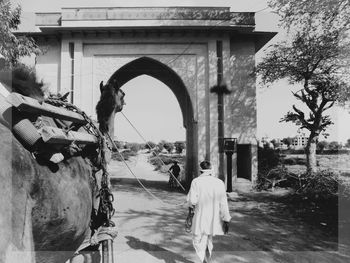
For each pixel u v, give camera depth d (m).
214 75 19.20
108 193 3.51
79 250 3.39
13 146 1.81
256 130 19.33
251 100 19.56
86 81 19.06
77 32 18.81
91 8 18.67
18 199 1.69
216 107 19.00
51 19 19.25
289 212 10.85
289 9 13.21
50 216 2.06
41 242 2.09
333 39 13.16
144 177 26.08
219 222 5.50
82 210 2.64
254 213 10.80
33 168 1.92
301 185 14.73
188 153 22.11
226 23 18.95
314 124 15.58
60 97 3.31
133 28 18.48
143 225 8.61
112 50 19.30
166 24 18.72
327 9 12.13
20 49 10.30
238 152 20.72
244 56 19.84
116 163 36.16
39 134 2.00
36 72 2.77
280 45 15.60
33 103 2.02
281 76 15.56
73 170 2.68
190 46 19.44
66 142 2.35
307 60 14.22
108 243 3.40
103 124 4.23
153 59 19.36
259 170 18.48
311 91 15.35
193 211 5.60
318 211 10.72
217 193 5.54
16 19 10.20
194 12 18.92
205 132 19.16
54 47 19.47
